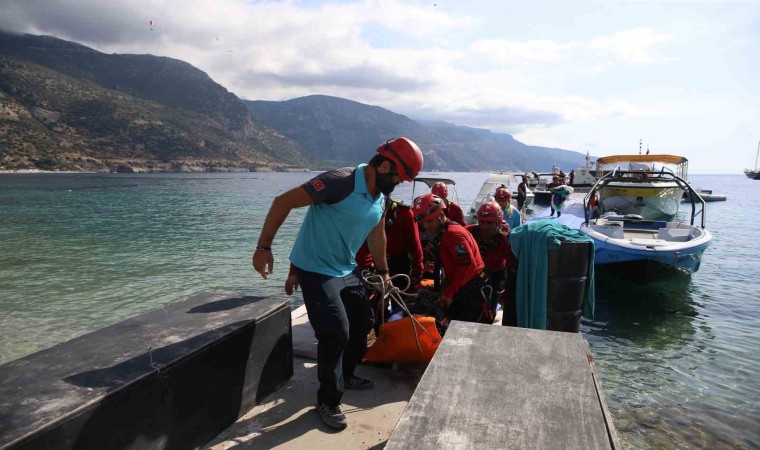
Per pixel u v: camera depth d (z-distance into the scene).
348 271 3.15
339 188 2.83
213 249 17.83
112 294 11.22
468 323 2.87
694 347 8.23
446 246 4.08
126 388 2.14
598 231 13.80
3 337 8.28
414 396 1.95
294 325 5.04
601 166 21.64
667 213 19.47
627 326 9.41
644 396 6.21
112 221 27.70
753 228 25.94
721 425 5.44
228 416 2.91
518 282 4.36
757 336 8.79
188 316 3.14
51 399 1.99
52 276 13.09
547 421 1.77
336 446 2.77
